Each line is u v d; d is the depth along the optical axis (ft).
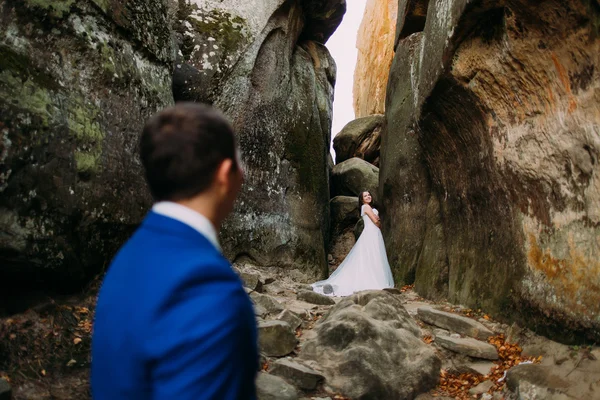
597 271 12.57
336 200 37.42
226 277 2.90
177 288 2.77
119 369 2.75
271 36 30.01
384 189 29.86
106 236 15.16
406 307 20.65
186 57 27.20
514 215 16.80
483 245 19.45
